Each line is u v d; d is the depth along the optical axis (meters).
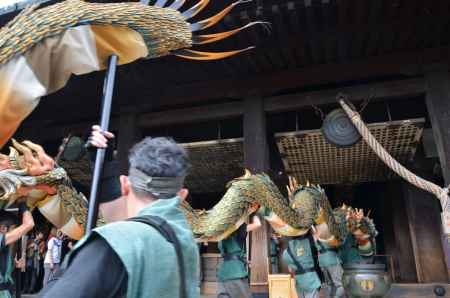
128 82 9.11
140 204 1.43
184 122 9.53
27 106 2.45
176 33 3.04
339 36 7.60
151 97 9.66
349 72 8.50
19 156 3.29
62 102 10.00
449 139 7.34
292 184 6.96
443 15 6.96
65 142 4.67
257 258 7.51
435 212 9.84
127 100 9.83
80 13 2.58
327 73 8.62
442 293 8.13
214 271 11.31
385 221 15.50
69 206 3.55
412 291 8.31
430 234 9.67
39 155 3.36
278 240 9.93
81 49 2.59
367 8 6.89
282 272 9.93
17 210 4.30
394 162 7.75
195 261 1.37
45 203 3.53
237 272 4.95
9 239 3.79
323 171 12.22
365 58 8.42
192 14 3.25
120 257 1.13
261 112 8.80
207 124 12.01
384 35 7.61
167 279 1.20
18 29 2.42
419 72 8.06
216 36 3.42
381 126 8.89
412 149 10.02
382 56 8.32
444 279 9.12
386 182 15.62
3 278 4.09
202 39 3.37
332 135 8.39
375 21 7.20
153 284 1.16
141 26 2.84
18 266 5.39
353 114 8.09
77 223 3.59
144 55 2.92
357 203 16.91
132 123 9.66
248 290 5.02
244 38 7.59
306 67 8.75
